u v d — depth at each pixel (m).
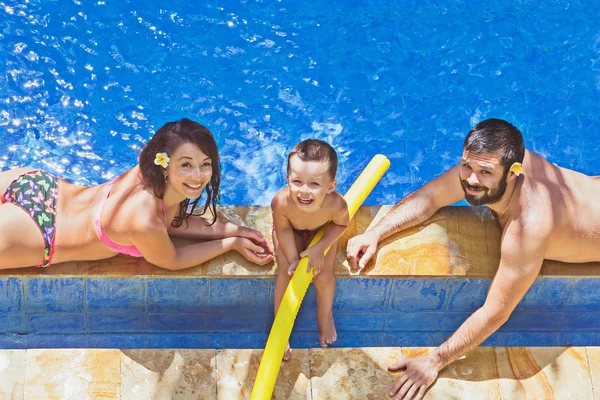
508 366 3.71
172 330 3.94
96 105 4.95
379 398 3.56
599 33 5.51
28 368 3.49
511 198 3.54
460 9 5.59
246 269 3.71
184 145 3.25
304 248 3.70
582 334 4.14
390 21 5.50
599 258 3.78
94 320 3.85
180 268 3.64
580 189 3.64
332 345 4.05
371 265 3.78
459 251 3.86
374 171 4.04
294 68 5.24
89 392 3.46
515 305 3.60
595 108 5.19
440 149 4.98
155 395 3.48
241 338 4.00
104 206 3.45
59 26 5.21
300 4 5.54
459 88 5.22
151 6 5.39
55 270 3.60
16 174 3.64
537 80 5.28
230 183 4.73
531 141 5.04
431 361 3.64
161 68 5.14
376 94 5.18
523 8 5.61
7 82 4.95
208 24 5.37
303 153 3.20
